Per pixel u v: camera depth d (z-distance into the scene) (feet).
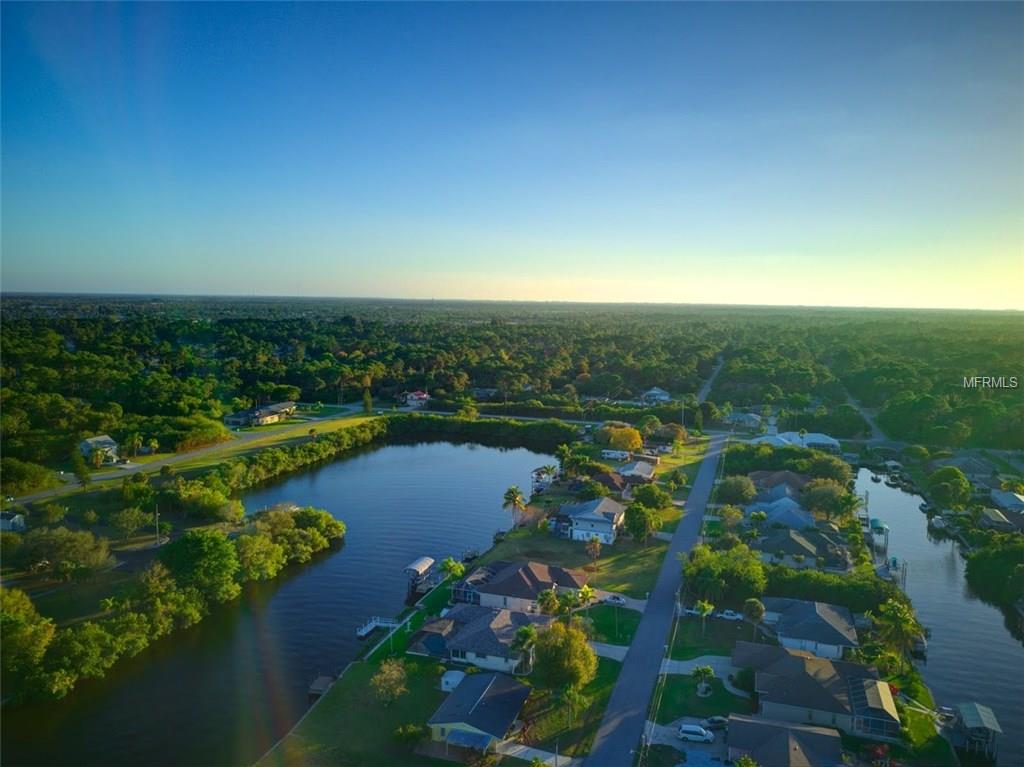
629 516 372.38
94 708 230.27
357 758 199.52
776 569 300.61
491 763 195.62
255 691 241.35
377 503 465.47
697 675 233.14
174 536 365.20
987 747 206.39
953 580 338.54
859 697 217.15
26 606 248.32
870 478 520.42
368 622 289.94
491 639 251.39
